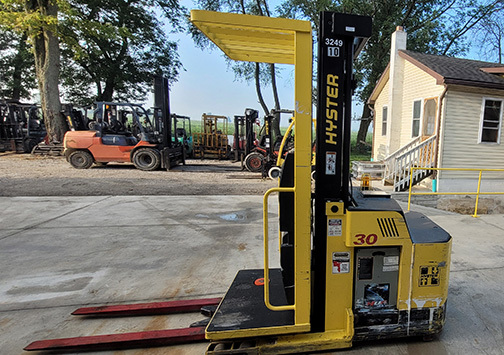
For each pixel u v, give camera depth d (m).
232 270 3.65
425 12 20.11
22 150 16.53
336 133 2.00
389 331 2.18
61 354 2.23
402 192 8.24
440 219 6.26
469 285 3.30
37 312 2.78
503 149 8.88
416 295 2.18
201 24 1.85
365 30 1.91
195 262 3.88
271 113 10.93
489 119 8.70
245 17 1.77
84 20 14.95
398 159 8.66
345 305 2.13
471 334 2.43
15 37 23.00
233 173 11.90
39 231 4.99
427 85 9.34
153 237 4.79
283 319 2.15
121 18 20.92
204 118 16.61
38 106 16.72
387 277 2.13
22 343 2.35
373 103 12.77
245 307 2.32
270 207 6.72
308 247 1.99
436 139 8.49
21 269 3.65
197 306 2.77
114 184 8.80
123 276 3.49
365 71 20.42
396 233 2.06
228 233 5.00
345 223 2.05
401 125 10.62
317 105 2.00
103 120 12.16
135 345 2.30
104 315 2.73
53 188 8.12
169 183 9.25
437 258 2.16
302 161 1.91
